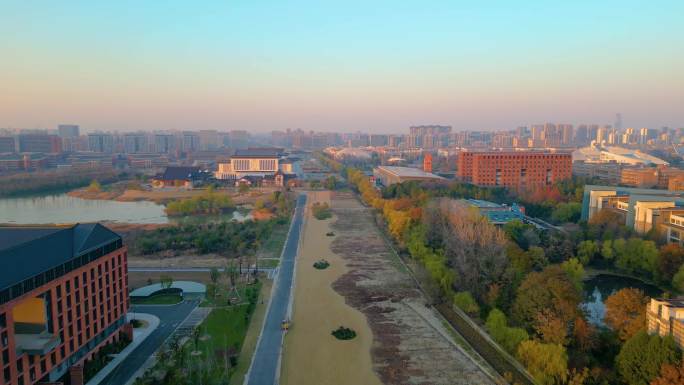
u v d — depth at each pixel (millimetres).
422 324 152500
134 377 118375
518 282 159875
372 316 159500
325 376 119500
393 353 132250
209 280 198125
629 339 115375
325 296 178875
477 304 160125
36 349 100125
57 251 113812
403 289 187125
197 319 155750
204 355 129250
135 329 147625
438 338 141875
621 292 135125
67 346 114125
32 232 118938
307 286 190750
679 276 176000
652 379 103125
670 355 103375
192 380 113062
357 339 141125
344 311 163750
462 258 181000
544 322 128250
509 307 151500
